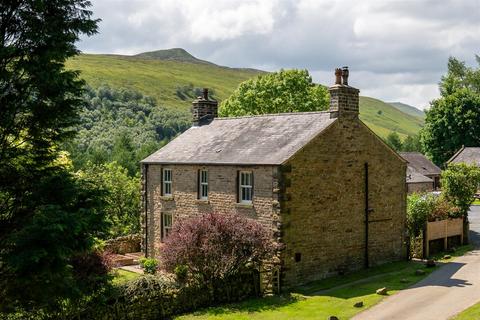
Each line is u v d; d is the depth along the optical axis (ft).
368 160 97.91
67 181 49.19
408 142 461.37
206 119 119.14
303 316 67.46
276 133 96.63
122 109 415.44
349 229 94.68
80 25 49.37
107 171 156.66
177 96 647.97
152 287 70.03
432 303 70.90
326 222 90.63
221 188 95.20
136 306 67.10
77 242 46.16
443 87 300.20
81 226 44.88
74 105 50.49
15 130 49.24
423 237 108.99
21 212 48.83
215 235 76.43
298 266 86.12
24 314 56.39
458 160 239.91
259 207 87.81
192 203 101.45
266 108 188.96
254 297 79.87
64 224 43.73
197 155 102.17
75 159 172.45
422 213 113.91
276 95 189.98
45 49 47.50
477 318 61.31
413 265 99.60
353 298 75.72
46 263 44.16
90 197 50.01
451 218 120.47
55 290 48.26
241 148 96.12
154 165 110.63
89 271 69.67
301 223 86.63
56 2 48.52
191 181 101.71
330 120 92.43
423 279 86.38
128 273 98.68
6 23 48.19
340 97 92.22
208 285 75.46
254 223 81.10
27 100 48.60
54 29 48.08
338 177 92.58
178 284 73.46
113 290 63.26
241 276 79.25
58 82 47.83
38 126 49.32
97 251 75.92
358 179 96.22
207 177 98.43
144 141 332.39
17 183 49.90
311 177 88.12
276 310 71.26
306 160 87.15
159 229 109.29
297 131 93.81
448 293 76.07
